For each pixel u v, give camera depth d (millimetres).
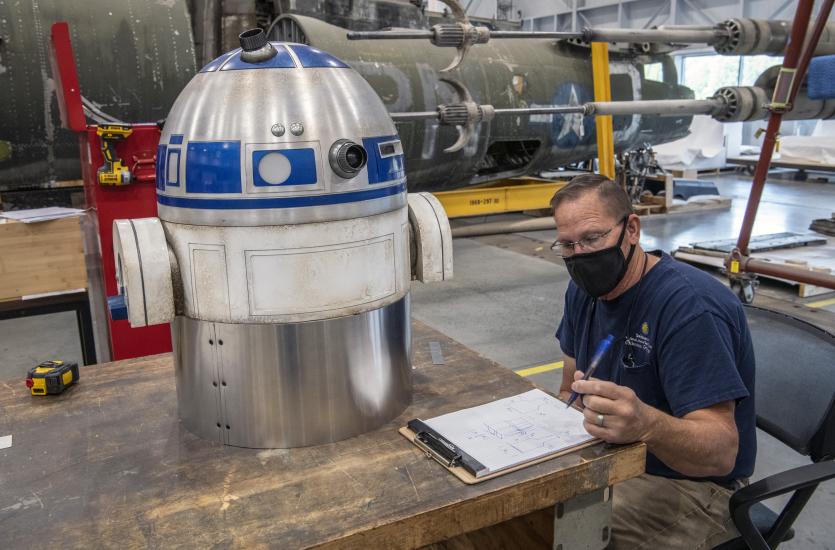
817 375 1401
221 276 1120
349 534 937
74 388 1464
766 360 1540
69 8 3293
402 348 1300
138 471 1121
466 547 1388
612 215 1339
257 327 1131
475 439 1172
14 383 1493
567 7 12383
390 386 1271
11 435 1253
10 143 3350
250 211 1085
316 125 1103
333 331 1157
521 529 1291
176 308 1177
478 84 4527
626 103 3492
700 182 7871
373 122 1185
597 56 4520
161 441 1224
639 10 11320
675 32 3602
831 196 8203
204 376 1189
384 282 1221
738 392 1250
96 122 3230
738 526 1239
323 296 1138
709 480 1443
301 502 1019
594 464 1104
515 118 4730
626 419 1102
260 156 1078
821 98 3590
